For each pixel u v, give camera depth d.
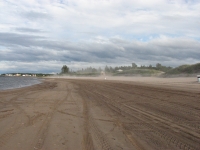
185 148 4.80
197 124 6.92
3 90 22.88
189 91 16.23
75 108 10.49
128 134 5.95
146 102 12.04
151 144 5.09
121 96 15.33
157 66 109.25
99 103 12.20
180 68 59.59
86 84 33.72
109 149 4.75
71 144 5.05
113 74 104.38
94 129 6.50
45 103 12.33
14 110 9.93
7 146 4.86
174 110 9.31
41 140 5.33
